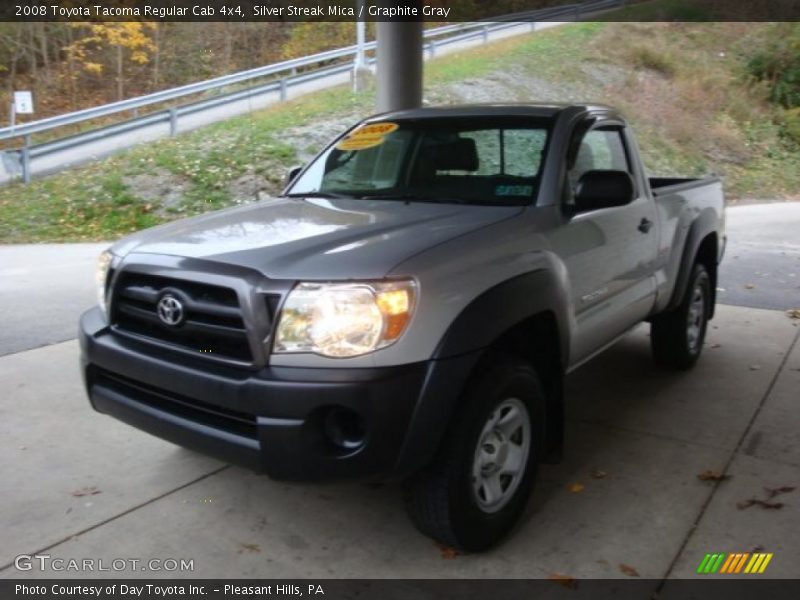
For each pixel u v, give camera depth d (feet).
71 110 70.08
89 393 11.97
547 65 73.15
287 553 11.13
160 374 10.50
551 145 13.32
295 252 10.31
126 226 40.04
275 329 9.61
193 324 10.32
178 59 79.25
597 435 15.23
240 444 9.82
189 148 47.75
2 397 17.11
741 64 82.74
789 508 12.22
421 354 9.57
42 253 34.68
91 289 27.63
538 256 11.55
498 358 10.82
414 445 9.57
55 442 14.79
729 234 41.68
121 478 13.35
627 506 12.39
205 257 10.48
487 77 66.54
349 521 12.01
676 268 17.28
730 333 22.39
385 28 26.48
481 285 10.37
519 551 11.15
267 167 45.60
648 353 20.66
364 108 55.01
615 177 12.42
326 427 9.55
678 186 18.29
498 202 12.82
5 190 43.32
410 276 9.66
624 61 77.71
